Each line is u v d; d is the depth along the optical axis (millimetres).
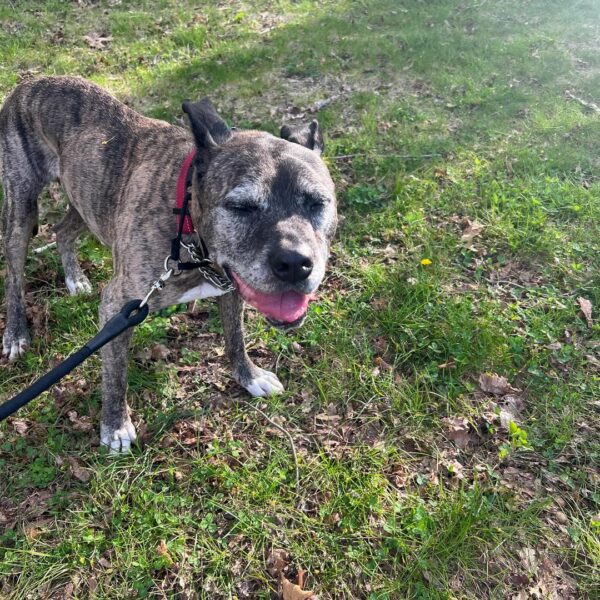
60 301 898
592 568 634
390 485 701
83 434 742
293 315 581
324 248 624
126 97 1417
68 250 912
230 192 579
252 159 593
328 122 1329
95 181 741
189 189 630
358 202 1099
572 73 1586
